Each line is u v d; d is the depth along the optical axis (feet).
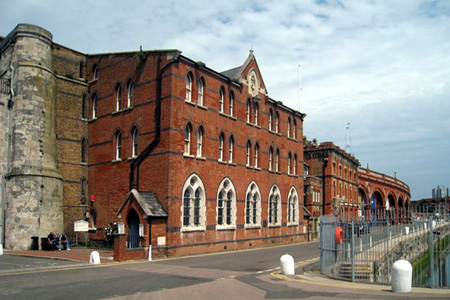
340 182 208.44
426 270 88.07
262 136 131.75
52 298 44.47
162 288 51.80
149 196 93.61
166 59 97.71
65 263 75.97
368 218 70.49
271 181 135.23
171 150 94.27
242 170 119.75
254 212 126.00
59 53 118.21
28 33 108.78
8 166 106.63
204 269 71.67
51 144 109.81
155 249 88.58
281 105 143.74
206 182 104.47
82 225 105.50
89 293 47.60
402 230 68.90
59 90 114.83
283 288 52.90
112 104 111.65
